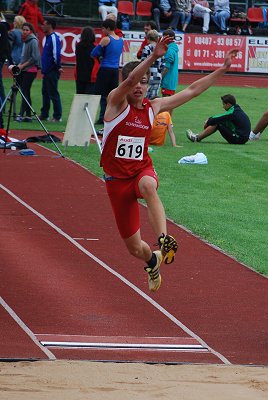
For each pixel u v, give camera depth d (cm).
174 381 1262
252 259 1998
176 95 1380
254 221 2361
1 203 2375
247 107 4794
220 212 2428
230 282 1831
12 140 3167
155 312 1616
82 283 1755
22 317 1545
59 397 1171
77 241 2058
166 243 1313
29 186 2583
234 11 6462
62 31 6034
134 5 6309
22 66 3772
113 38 3616
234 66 6312
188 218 2319
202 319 1595
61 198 2462
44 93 3884
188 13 6219
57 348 1403
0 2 6138
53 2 6209
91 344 1430
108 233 2141
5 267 1831
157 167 2945
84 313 1585
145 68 1290
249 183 2823
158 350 1421
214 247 2078
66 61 6081
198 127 3969
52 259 1905
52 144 3262
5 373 1261
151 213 1329
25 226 2164
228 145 3484
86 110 3138
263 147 3488
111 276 1811
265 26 6600
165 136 3512
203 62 6200
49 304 1623
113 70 3628
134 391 1210
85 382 1240
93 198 2486
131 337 1477
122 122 1333
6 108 4184
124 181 1352
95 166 2892
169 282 1803
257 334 1532
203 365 1345
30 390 1195
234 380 1277
